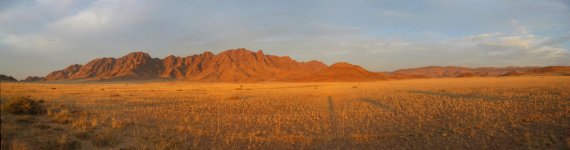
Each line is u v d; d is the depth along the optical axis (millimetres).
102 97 38438
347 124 17922
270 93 48312
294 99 35438
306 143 13914
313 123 18484
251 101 32969
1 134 13367
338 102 31031
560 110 18266
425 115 20000
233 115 22391
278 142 14195
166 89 67812
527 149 11562
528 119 16234
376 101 30750
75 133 14883
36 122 17156
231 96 39375
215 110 25500
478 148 12102
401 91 45312
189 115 22703
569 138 12086
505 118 17125
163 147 12922
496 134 13859
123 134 15508
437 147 12570
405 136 14477
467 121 17047
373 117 20094
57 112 22062
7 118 17281
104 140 13859
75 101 32500
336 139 14461
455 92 38312
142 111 24766
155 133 15984
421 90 46781
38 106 21422
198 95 43812
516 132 13883
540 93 29672
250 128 17484
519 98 26422
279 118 20375
